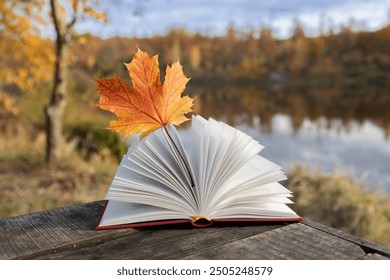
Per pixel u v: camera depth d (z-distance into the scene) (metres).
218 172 0.93
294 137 13.14
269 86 57.25
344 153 10.41
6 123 6.78
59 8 4.55
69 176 4.46
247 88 54.78
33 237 0.87
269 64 63.69
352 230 3.83
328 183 4.39
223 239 0.86
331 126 16.67
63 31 4.64
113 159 5.90
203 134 1.04
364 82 54.94
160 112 0.92
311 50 62.72
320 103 31.72
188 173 0.92
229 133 1.05
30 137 6.48
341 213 3.98
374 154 10.34
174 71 0.92
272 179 0.94
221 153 0.94
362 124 17.62
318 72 61.56
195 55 58.41
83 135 6.16
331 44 62.62
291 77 62.28
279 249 0.81
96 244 0.85
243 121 17.97
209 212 0.91
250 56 63.28
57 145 4.95
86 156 5.74
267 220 0.93
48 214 1.02
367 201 4.21
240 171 0.98
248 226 0.93
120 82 0.88
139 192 0.89
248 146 1.00
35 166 4.76
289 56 63.44
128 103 0.90
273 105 29.72
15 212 3.37
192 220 0.89
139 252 0.80
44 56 4.93
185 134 6.05
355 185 4.59
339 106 28.53
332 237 0.87
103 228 0.90
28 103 7.23
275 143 11.80
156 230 0.91
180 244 0.84
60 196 3.87
